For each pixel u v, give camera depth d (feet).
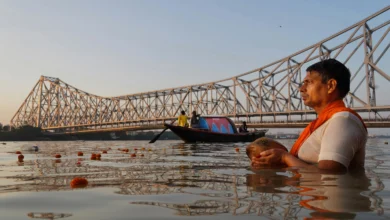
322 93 9.29
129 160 15.03
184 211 4.57
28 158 17.47
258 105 201.16
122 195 5.89
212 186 6.71
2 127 350.23
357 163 9.07
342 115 8.54
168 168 10.91
